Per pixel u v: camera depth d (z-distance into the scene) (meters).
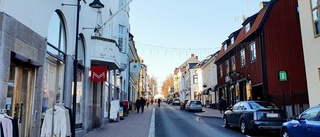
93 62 14.06
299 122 8.49
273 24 21.12
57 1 9.20
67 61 10.39
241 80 25.42
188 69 62.88
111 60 14.20
